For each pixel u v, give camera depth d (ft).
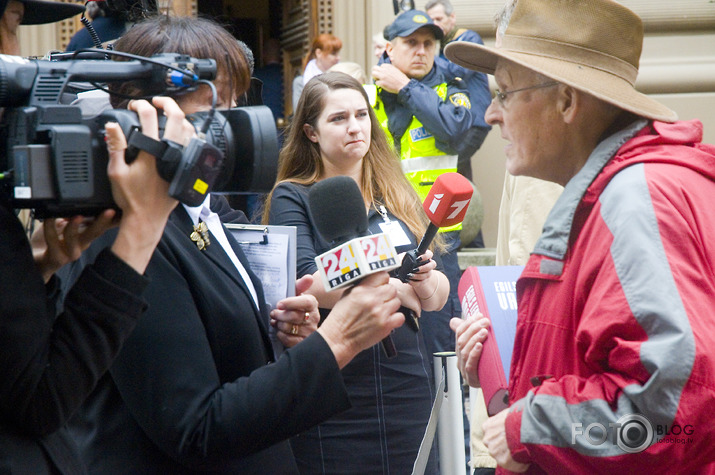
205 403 5.54
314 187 6.17
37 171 4.26
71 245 4.87
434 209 6.57
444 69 15.96
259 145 5.21
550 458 5.24
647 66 19.57
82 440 5.87
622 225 5.18
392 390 9.27
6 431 4.52
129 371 5.52
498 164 19.83
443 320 13.60
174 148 4.56
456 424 8.64
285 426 5.53
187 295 5.73
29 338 4.42
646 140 5.62
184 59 5.12
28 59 4.87
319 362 5.60
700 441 4.82
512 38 6.17
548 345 5.67
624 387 4.97
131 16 9.75
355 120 10.19
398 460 9.21
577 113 5.90
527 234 11.05
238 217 8.63
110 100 6.13
